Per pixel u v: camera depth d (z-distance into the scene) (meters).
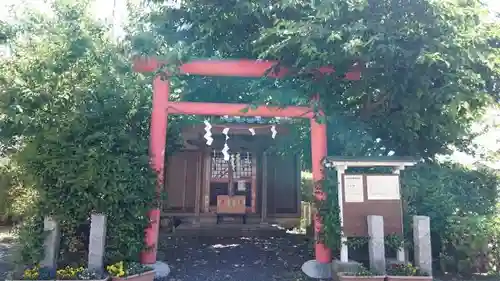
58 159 5.75
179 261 7.54
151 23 8.21
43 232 5.63
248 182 12.07
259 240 9.77
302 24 6.16
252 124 9.69
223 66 6.91
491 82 6.71
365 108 6.99
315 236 6.59
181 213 11.68
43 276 5.21
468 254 6.56
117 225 5.96
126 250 6.02
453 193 7.38
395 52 5.71
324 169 6.62
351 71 6.68
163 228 10.90
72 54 6.08
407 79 6.06
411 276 5.58
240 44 7.82
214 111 6.87
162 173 6.57
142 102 6.97
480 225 6.68
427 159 7.76
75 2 6.51
